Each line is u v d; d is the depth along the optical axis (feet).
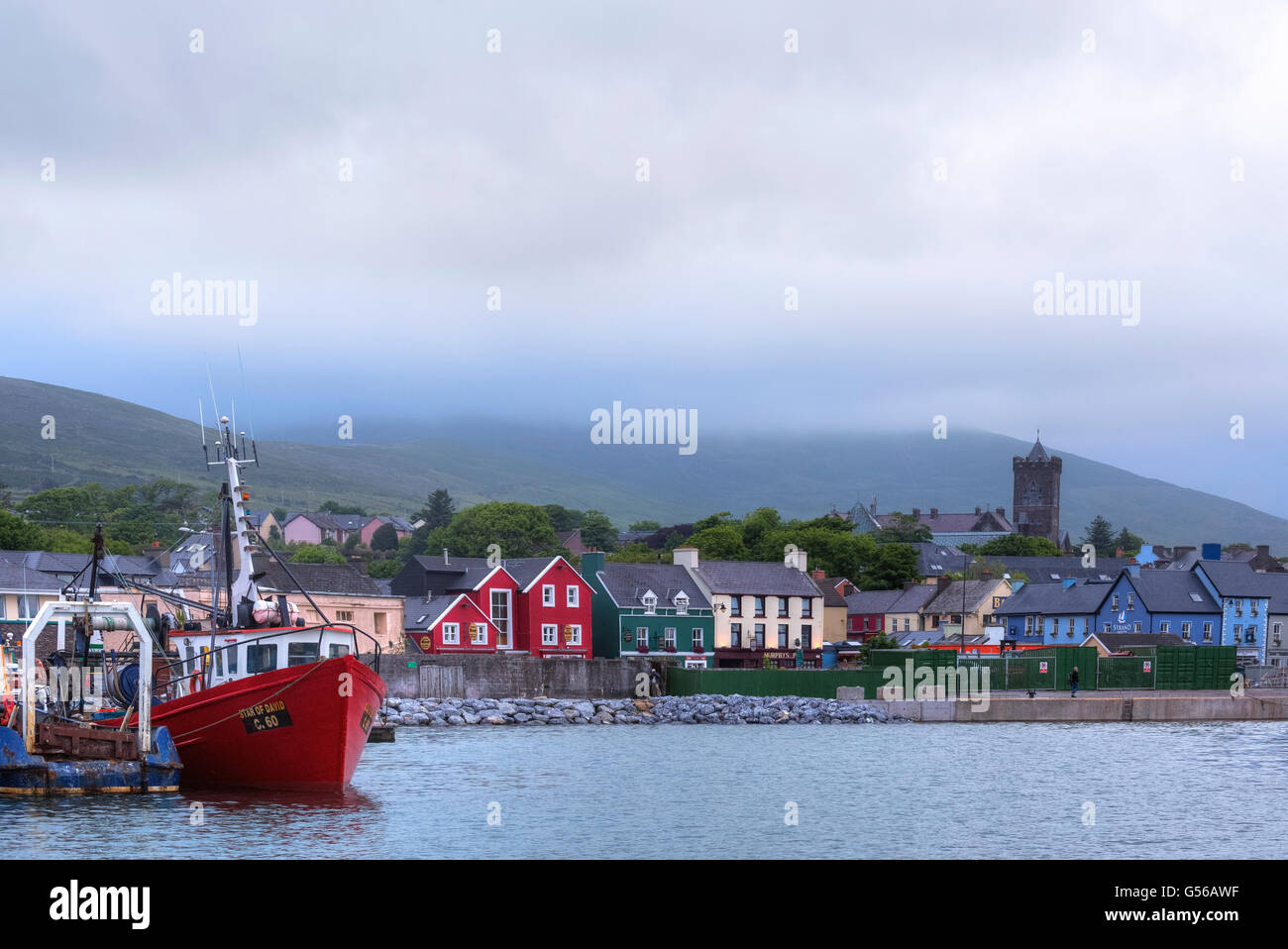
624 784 150.82
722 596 371.15
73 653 131.54
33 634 123.24
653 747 200.75
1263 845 116.98
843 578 519.19
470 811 126.82
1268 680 355.77
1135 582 413.18
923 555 634.43
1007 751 200.23
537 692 283.79
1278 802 142.10
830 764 176.45
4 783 122.42
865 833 120.06
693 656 363.15
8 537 392.06
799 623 384.68
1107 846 115.65
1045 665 313.94
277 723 129.90
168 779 128.67
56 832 109.29
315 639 137.80
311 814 121.29
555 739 215.51
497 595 333.01
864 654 354.54
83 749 124.77
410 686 267.39
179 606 158.71
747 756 186.50
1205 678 329.93
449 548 595.47
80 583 306.76
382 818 120.98
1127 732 245.24
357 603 306.96
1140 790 152.05
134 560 337.93
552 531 610.24
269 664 137.80
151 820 115.03
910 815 130.31
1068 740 223.71
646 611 356.79
